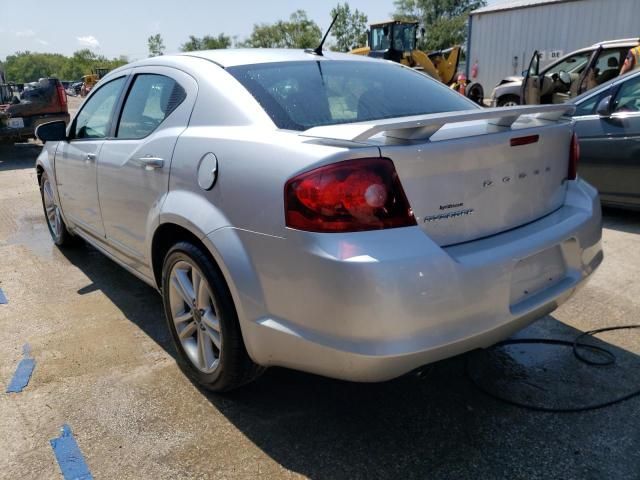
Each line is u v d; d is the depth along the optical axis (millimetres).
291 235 1931
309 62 2848
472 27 19047
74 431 2352
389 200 1859
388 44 17203
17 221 5973
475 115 2000
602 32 15820
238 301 2166
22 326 3338
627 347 2918
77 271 4289
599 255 2641
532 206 2348
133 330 3268
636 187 4965
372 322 1814
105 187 3242
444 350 1933
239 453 2203
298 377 2725
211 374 2502
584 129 5227
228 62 2715
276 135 2135
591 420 2344
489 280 1988
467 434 2283
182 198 2453
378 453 2184
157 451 2223
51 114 11078
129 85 3268
